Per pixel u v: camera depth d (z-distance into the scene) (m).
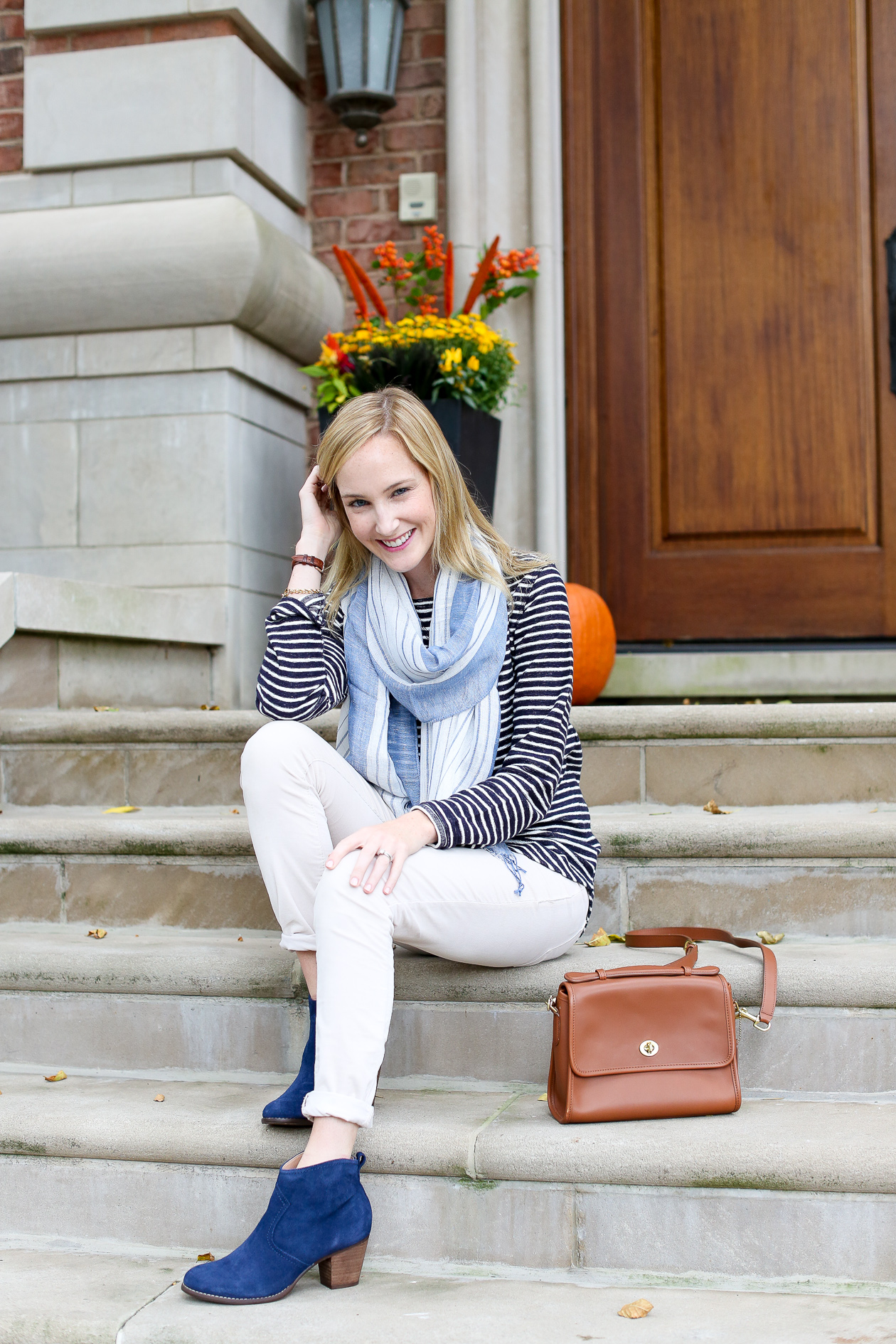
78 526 3.62
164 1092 1.93
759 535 3.76
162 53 3.56
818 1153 1.55
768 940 2.08
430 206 3.88
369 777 1.86
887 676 3.52
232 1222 1.72
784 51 3.73
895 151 3.67
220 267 3.43
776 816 2.37
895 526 3.67
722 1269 1.58
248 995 1.99
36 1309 1.51
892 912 2.10
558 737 1.84
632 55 3.84
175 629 3.35
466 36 3.77
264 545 3.76
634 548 3.84
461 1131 1.66
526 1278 1.61
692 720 2.49
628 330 3.84
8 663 2.82
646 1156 1.58
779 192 3.74
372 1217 1.61
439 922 1.70
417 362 3.35
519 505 3.77
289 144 3.87
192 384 3.55
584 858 1.88
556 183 3.79
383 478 1.81
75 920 2.39
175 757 2.72
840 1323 1.43
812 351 3.72
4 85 3.77
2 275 3.56
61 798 2.79
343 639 1.97
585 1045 1.68
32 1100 1.88
